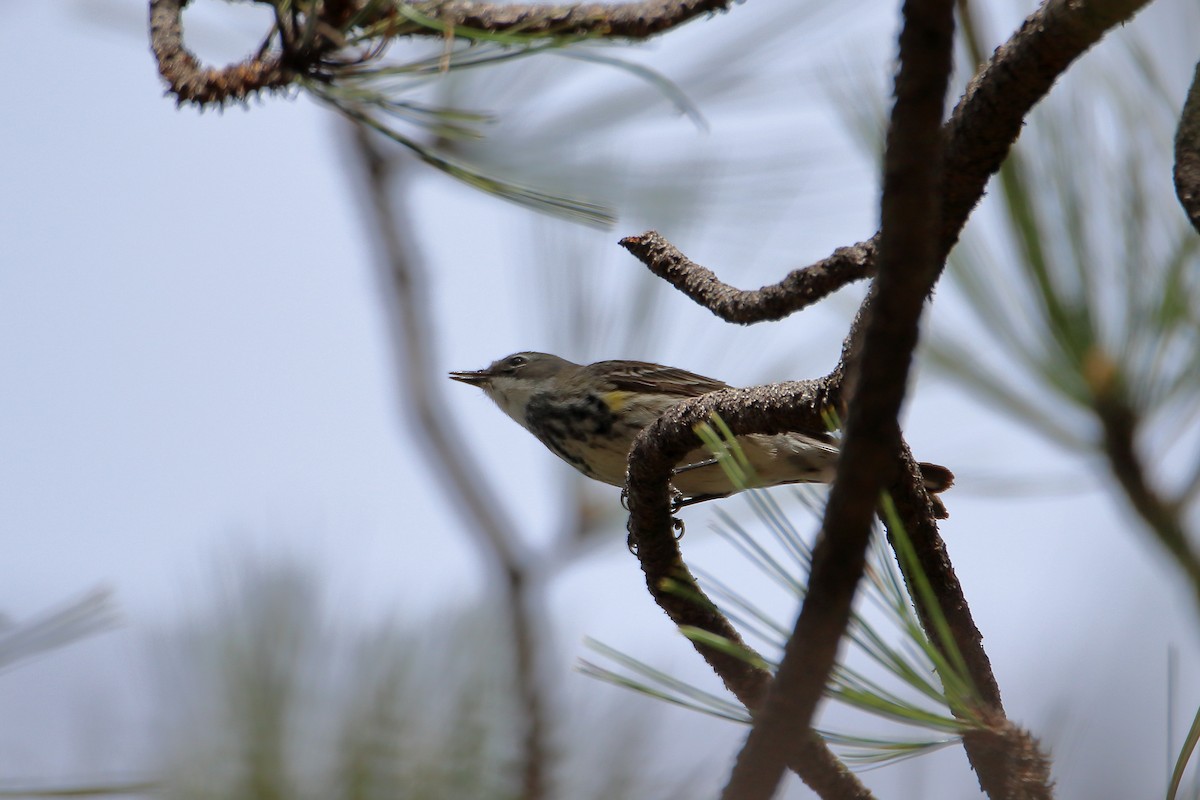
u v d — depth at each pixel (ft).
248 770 15.19
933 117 11.02
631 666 14.98
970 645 17.28
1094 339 24.98
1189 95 16.31
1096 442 24.81
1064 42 14.61
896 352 11.78
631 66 20.85
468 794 15.24
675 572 22.26
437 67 22.44
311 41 21.85
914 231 11.37
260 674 15.81
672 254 24.18
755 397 20.45
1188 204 15.67
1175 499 24.06
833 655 13.19
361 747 15.35
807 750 17.44
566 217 23.71
